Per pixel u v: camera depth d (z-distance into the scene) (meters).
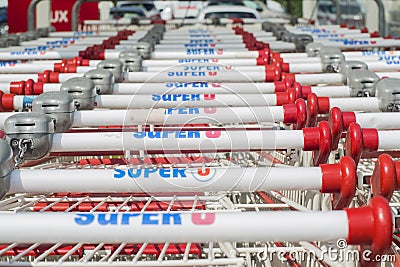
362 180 2.50
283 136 2.65
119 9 16.41
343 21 14.80
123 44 7.34
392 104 3.49
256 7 17.09
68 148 2.72
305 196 3.33
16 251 2.44
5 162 2.19
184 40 7.88
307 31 9.05
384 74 4.57
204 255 2.46
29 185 2.24
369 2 11.96
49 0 12.22
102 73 3.97
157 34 7.77
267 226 1.86
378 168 2.08
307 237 1.86
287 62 5.27
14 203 2.99
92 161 3.78
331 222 1.84
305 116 3.20
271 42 7.34
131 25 11.55
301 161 3.37
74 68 5.00
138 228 1.87
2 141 2.25
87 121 3.20
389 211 1.81
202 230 1.87
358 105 3.52
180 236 1.87
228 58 5.99
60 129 3.11
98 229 1.88
